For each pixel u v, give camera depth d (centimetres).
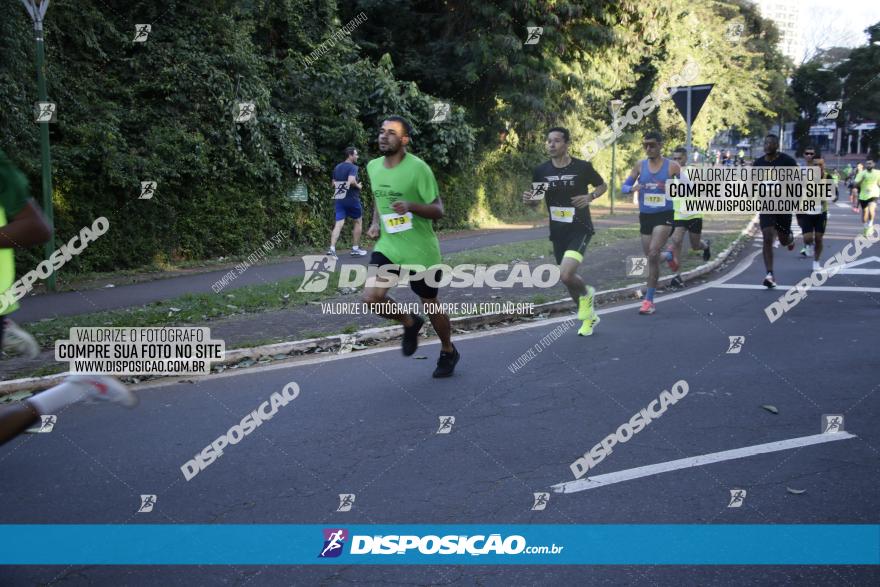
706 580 306
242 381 623
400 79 2262
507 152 2539
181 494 397
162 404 560
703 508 369
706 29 3491
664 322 829
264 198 1481
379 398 565
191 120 1335
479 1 2089
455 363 627
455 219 2172
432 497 388
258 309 902
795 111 4281
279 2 1681
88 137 1164
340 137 1678
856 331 762
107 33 1286
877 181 1819
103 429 504
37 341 726
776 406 527
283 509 378
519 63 2139
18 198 312
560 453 446
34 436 490
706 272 1205
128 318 823
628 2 2233
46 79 1134
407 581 309
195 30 1403
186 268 1280
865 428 481
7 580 312
